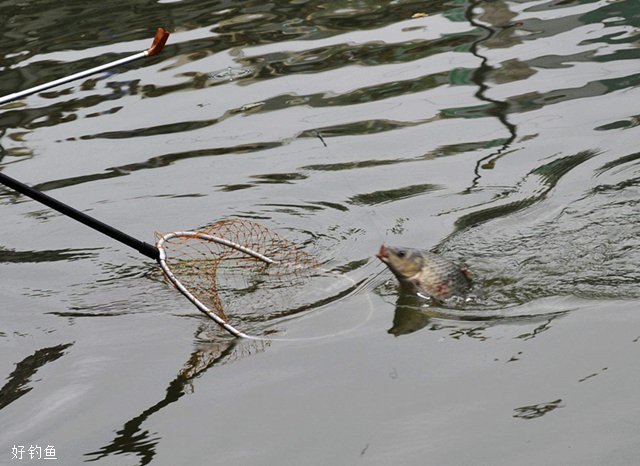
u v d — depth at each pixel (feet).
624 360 22.77
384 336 25.21
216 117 40.78
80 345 26.45
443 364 23.61
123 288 29.50
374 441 21.01
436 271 27.02
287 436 21.53
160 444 21.84
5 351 26.48
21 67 47.11
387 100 40.86
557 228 29.94
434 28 48.11
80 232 33.42
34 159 38.65
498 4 50.60
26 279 30.53
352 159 36.27
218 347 25.67
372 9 51.80
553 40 45.21
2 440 22.59
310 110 40.65
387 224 31.55
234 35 49.62
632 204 30.81
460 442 20.63
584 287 26.61
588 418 20.89
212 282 29.17
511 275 27.63
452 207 32.09
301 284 28.63
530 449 20.16
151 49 26.05
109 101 43.24
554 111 38.24
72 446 22.09
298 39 48.24
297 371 24.06
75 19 53.31
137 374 24.77
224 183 35.53
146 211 34.17
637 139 35.17
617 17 47.09
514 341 24.26
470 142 36.60
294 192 34.37
